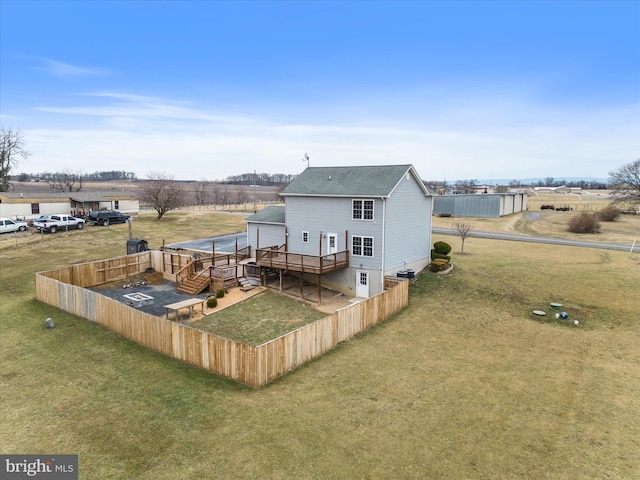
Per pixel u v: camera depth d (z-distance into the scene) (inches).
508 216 2362.2
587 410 468.1
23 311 807.7
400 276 989.2
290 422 437.1
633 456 389.7
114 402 481.1
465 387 518.6
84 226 1833.2
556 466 375.2
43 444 404.5
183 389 509.7
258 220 1182.9
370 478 357.4
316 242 1055.0
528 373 557.9
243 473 362.0
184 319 800.3
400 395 497.0
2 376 548.7
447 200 2431.1
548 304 832.3
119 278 1077.8
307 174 1151.0
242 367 524.1
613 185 2630.4
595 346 647.8
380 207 936.3
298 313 846.5
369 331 712.4
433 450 394.9
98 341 663.8
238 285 1019.9
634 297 848.9
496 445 404.2
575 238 1578.5
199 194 4643.2
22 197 1936.5
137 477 358.3
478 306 834.8
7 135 2409.0
